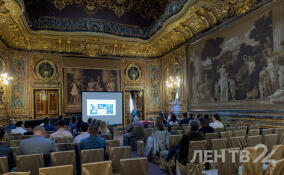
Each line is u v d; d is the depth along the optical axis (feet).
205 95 42.04
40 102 53.16
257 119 30.22
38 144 14.62
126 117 60.44
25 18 39.63
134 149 33.40
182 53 50.72
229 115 35.50
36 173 12.73
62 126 22.74
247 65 32.27
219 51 38.29
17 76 50.42
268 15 28.96
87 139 16.39
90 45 56.24
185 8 37.19
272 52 28.30
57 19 49.39
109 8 53.78
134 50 61.16
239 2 33.60
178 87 52.54
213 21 39.68
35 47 53.01
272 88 28.25
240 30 33.71
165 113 59.16
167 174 20.88
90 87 57.26
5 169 11.69
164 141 24.20
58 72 54.95
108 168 9.86
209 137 19.03
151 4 55.01
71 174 9.45
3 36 44.32
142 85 62.49
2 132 14.30
